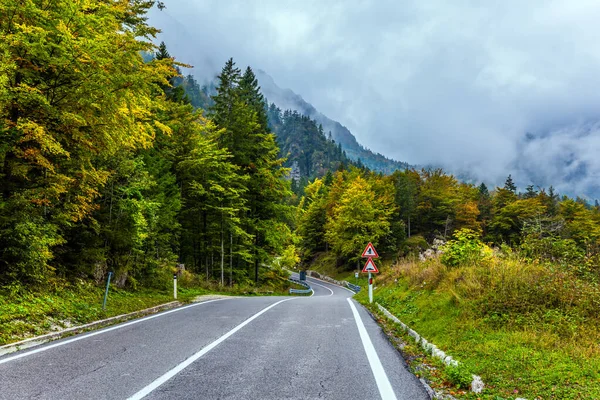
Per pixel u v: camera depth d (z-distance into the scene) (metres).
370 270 14.98
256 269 32.88
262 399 4.06
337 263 60.56
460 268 11.00
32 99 8.90
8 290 9.21
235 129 29.06
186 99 32.44
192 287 21.31
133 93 10.86
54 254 12.94
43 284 10.57
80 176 11.59
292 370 5.22
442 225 62.50
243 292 25.50
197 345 6.73
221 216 26.62
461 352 6.29
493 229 61.91
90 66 9.38
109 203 15.24
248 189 28.00
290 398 4.11
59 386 4.38
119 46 10.47
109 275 10.83
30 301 9.16
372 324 9.50
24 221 9.72
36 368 5.16
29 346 6.61
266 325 9.03
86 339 7.25
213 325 8.98
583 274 8.75
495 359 5.66
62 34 8.59
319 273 62.84
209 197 26.30
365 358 6.00
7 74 8.43
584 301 7.23
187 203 27.52
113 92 10.13
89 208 12.40
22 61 9.13
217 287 23.75
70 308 9.76
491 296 8.30
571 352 5.61
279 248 31.62
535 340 6.32
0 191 10.02
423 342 7.23
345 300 17.11
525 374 4.95
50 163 10.02
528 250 11.45
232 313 11.28
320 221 67.62
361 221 46.41
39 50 8.55
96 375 4.84
